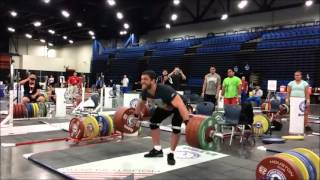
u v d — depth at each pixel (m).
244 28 19.39
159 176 3.77
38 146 5.30
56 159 4.37
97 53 28.30
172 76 9.01
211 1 20.52
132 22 23.62
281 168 3.06
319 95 15.06
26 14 21.78
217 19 20.58
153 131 4.61
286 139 6.36
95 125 5.69
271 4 18.08
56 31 27.70
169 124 8.08
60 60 30.98
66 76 26.25
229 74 7.52
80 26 22.81
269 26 18.25
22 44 31.20
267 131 6.89
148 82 4.30
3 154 4.72
